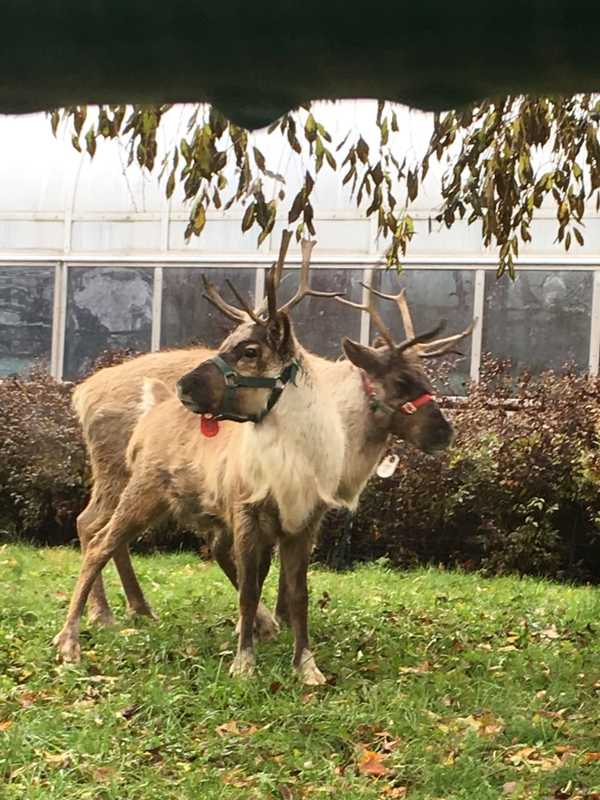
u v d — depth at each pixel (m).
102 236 15.40
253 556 5.84
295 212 6.19
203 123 6.14
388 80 0.56
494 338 13.76
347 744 4.66
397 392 6.75
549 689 5.54
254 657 5.84
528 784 4.12
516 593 9.45
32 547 12.15
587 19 0.52
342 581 9.96
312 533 5.82
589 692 5.57
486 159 7.33
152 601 8.23
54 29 0.55
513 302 13.71
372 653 6.41
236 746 4.55
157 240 15.15
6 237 15.72
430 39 0.53
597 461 10.73
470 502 11.48
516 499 11.35
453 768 4.27
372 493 11.64
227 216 14.87
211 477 6.13
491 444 11.31
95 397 7.40
